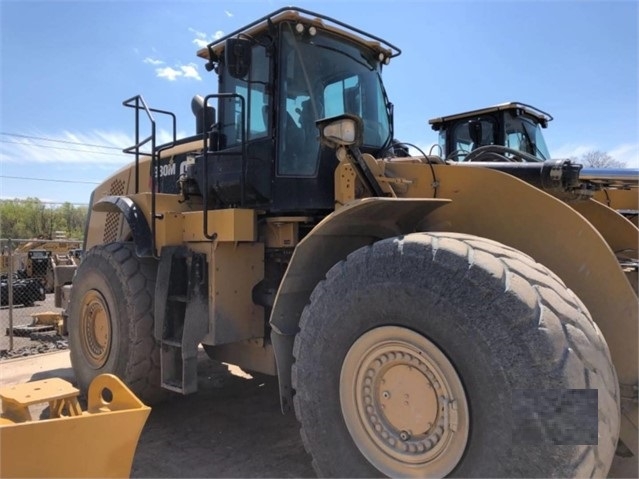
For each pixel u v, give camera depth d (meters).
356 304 2.27
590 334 1.88
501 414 1.81
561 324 1.84
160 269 3.56
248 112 3.57
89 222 5.93
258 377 4.93
